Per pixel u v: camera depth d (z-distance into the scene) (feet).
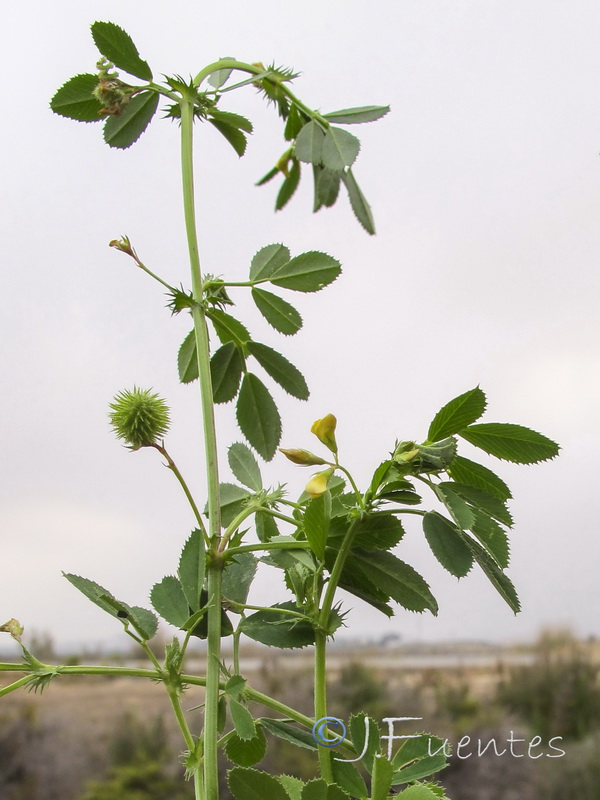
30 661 0.47
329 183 0.57
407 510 0.50
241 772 0.46
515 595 0.49
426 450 0.47
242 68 0.60
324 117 0.59
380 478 0.49
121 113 0.59
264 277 0.61
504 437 0.51
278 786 0.46
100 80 0.58
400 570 0.54
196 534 0.57
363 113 0.58
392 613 0.57
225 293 0.59
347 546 0.51
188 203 0.56
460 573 0.48
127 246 0.53
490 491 0.52
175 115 0.59
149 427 0.52
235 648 0.55
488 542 0.49
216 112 0.60
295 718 0.52
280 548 0.53
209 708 0.47
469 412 0.49
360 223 0.54
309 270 0.61
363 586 0.57
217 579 0.50
